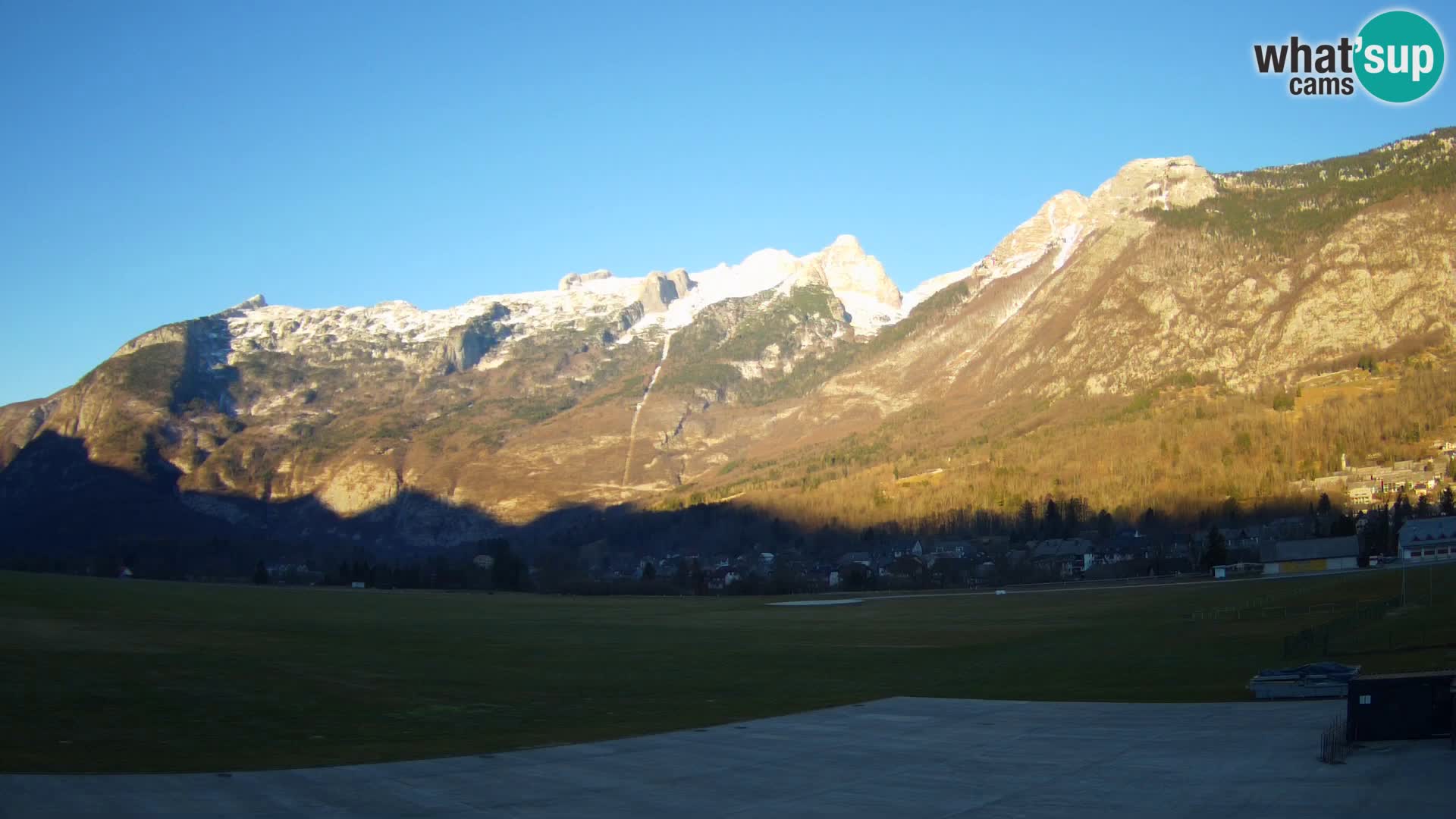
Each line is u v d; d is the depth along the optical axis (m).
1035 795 33.72
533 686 65.62
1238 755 38.16
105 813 30.50
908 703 57.47
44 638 71.25
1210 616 104.12
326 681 61.44
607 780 37.16
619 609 166.12
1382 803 30.23
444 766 39.19
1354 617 80.81
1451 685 37.22
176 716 46.78
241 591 170.62
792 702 59.16
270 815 31.23
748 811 32.47
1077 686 62.75
